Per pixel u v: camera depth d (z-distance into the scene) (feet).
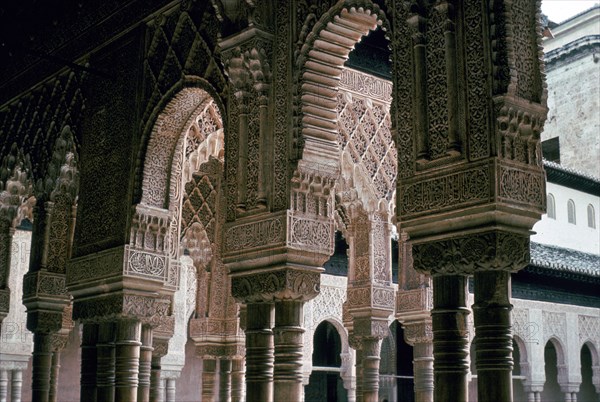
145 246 26.05
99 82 29.32
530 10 17.37
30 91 34.14
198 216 39.99
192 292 51.62
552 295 63.00
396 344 64.54
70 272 27.96
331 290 54.54
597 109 74.59
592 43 74.84
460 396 16.42
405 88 18.28
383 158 34.22
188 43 25.67
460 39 17.37
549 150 78.18
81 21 31.09
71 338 51.93
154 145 26.40
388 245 33.27
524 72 16.88
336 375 67.31
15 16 34.63
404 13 18.67
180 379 56.75
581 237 69.77
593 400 68.44
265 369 20.77
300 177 20.75
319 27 21.11
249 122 22.21
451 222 16.70
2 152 35.42
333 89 21.61
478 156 16.48
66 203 32.35
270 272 20.74
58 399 50.47
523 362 59.57
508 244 16.06
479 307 16.17
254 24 21.85
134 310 25.61
